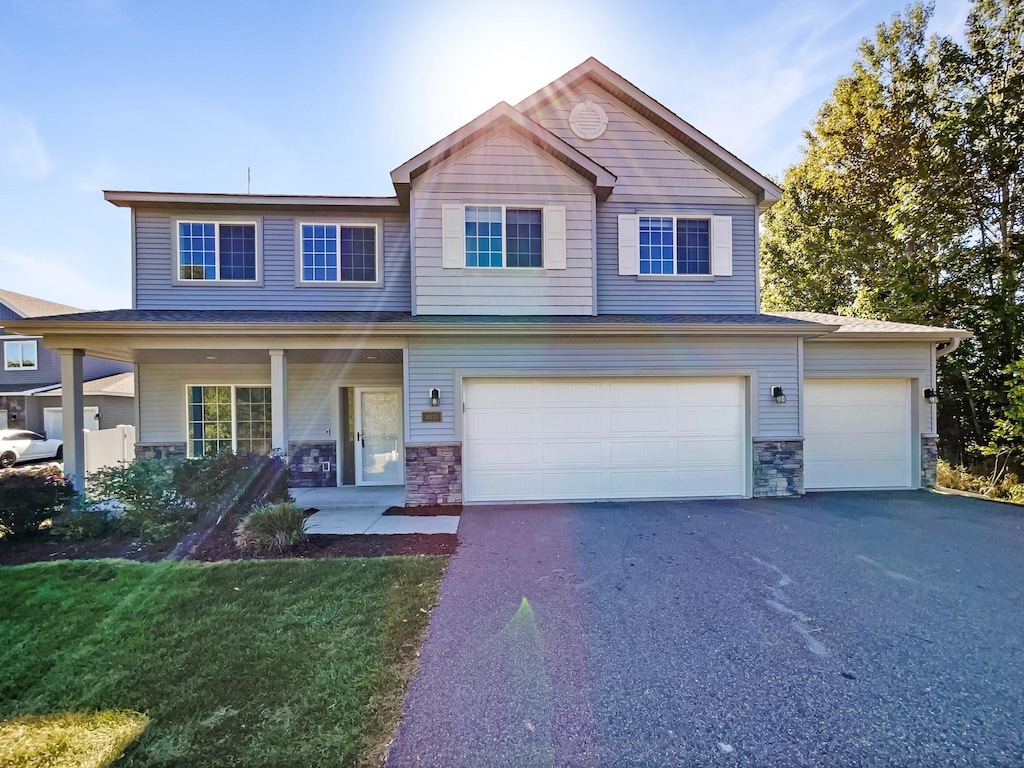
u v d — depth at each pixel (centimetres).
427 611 408
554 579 484
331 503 857
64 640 356
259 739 252
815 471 954
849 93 1733
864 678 312
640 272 977
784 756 245
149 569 504
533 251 907
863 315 1519
